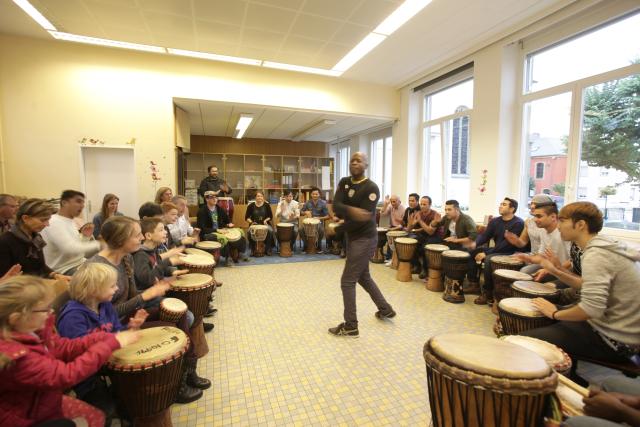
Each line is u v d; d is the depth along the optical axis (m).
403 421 1.70
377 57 4.71
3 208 2.70
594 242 1.67
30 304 1.00
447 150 5.42
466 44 4.29
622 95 3.10
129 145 4.62
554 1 3.31
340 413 1.76
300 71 5.34
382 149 7.82
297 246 6.63
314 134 8.54
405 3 3.33
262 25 3.76
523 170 4.16
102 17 3.59
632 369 1.61
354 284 2.67
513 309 1.98
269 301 3.45
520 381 0.99
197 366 2.20
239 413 1.75
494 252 3.57
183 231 3.64
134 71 4.60
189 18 3.61
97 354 1.13
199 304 2.25
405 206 6.05
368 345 2.51
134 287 1.88
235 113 5.95
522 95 4.09
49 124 4.32
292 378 2.07
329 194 9.54
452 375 1.08
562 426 1.03
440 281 3.83
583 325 1.75
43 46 4.24
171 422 1.55
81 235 2.65
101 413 1.26
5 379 0.94
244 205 7.20
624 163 3.10
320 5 3.33
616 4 3.09
